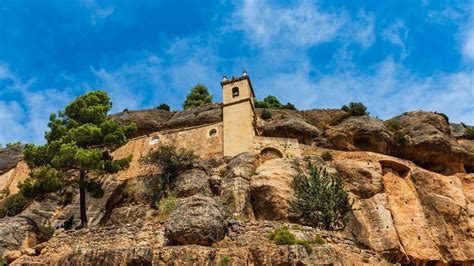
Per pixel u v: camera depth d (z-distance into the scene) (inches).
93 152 1008.9
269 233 717.3
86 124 1079.6
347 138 1355.8
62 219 1066.1
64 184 1030.4
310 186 910.4
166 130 1462.8
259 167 1118.4
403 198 1162.6
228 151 1291.8
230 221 753.6
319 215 852.6
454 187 1209.4
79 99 1165.1
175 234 697.0
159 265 621.3
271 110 1609.3
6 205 1195.9
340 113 1524.4
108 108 1201.4
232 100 1424.7
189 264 613.0
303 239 694.5
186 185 1083.9
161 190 1102.4
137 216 1016.2
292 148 1291.8
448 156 1334.9
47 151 1039.6
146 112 1577.3
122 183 1202.0
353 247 743.1
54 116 1144.2
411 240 1034.7
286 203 976.9
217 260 618.5
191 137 1401.3
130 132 1168.2
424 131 1371.8
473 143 1492.4
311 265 591.5
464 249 1040.8
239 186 1034.1
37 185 990.4
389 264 754.8
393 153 1362.0
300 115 1604.3
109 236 784.3
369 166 1208.8
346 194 904.9
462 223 1107.9
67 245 794.2
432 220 1101.7
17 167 1533.0
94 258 637.9
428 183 1208.8
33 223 938.7
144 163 1214.9
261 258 609.6
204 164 1209.4
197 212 716.7
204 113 1469.0
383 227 1030.4
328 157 1253.1
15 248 848.3
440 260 1003.3
